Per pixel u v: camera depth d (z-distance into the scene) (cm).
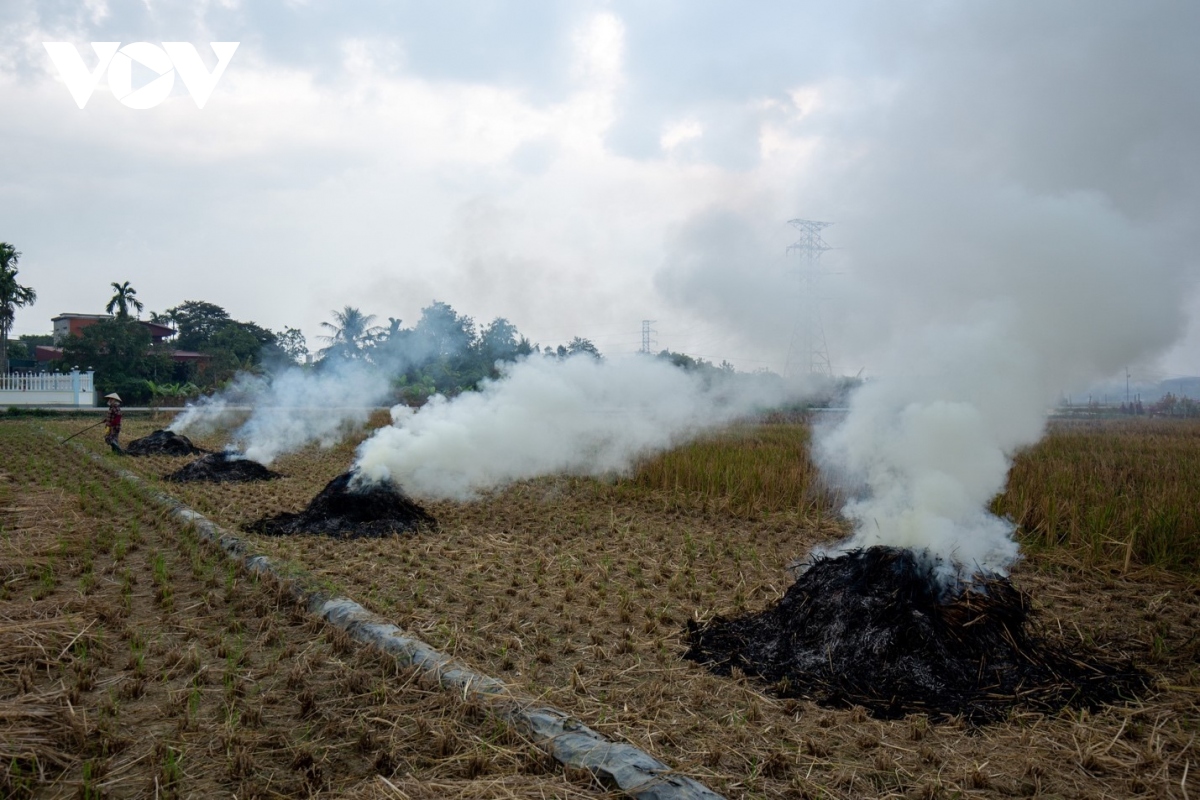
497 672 571
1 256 5016
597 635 662
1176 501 1070
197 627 650
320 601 702
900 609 598
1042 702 534
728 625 686
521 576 859
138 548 930
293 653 596
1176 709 533
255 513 1208
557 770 429
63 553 881
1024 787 428
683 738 472
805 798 412
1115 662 621
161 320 7575
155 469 1723
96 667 559
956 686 556
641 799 394
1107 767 452
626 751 431
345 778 420
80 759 431
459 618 695
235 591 749
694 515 1262
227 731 456
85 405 4259
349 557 929
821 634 614
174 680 542
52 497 1254
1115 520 1025
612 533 1116
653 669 590
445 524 1145
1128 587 859
